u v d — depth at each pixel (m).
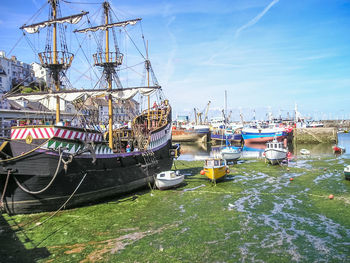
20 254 12.44
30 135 16.80
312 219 16.83
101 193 19.94
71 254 12.47
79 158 17.69
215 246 13.23
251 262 11.79
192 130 87.69
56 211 17.44
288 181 28.23
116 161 21.22
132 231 15.05
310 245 13.33
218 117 129.00
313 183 26.78
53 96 24.00
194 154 58.84
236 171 35.00
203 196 22.50
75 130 17.94
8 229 15.05
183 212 18.28
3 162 15.59
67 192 17.56
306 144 78.50
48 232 14.76
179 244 13.44
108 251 12.76
